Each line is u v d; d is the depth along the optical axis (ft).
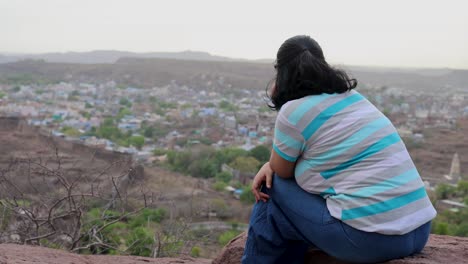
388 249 7.25
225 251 10.10
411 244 7.42
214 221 82.64
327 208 7.51
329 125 7.39
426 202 7.51
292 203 7.84
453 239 10.21
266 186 8.27
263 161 176.96
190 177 147.23
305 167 7.61
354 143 7.32
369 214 7.14
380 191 7.18
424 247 8.67
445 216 115.03
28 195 21.09
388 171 7.28
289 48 7.87
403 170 7.38
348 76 7.78
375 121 7.55
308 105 7.48
